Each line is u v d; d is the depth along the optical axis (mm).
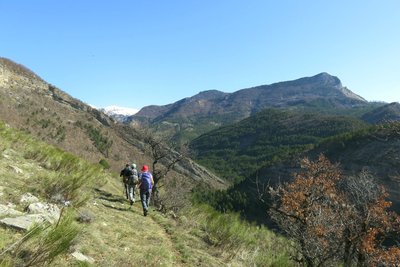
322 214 14555
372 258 15203
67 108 147250
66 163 13586
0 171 9203
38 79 165750
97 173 14719
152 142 20188
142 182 12789
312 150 135000
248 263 10320
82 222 7863
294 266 12062
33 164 12320
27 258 4660
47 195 8422
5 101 99812
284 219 15438
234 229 12383
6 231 5316
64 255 5430
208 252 10133
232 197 92875
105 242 7180
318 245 12180
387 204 15930
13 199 7219
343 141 125250
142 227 10102
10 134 14938
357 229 14609
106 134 129250
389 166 94688
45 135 85250
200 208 16188
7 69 147125
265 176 128375
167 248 8609
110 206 11711
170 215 14680
